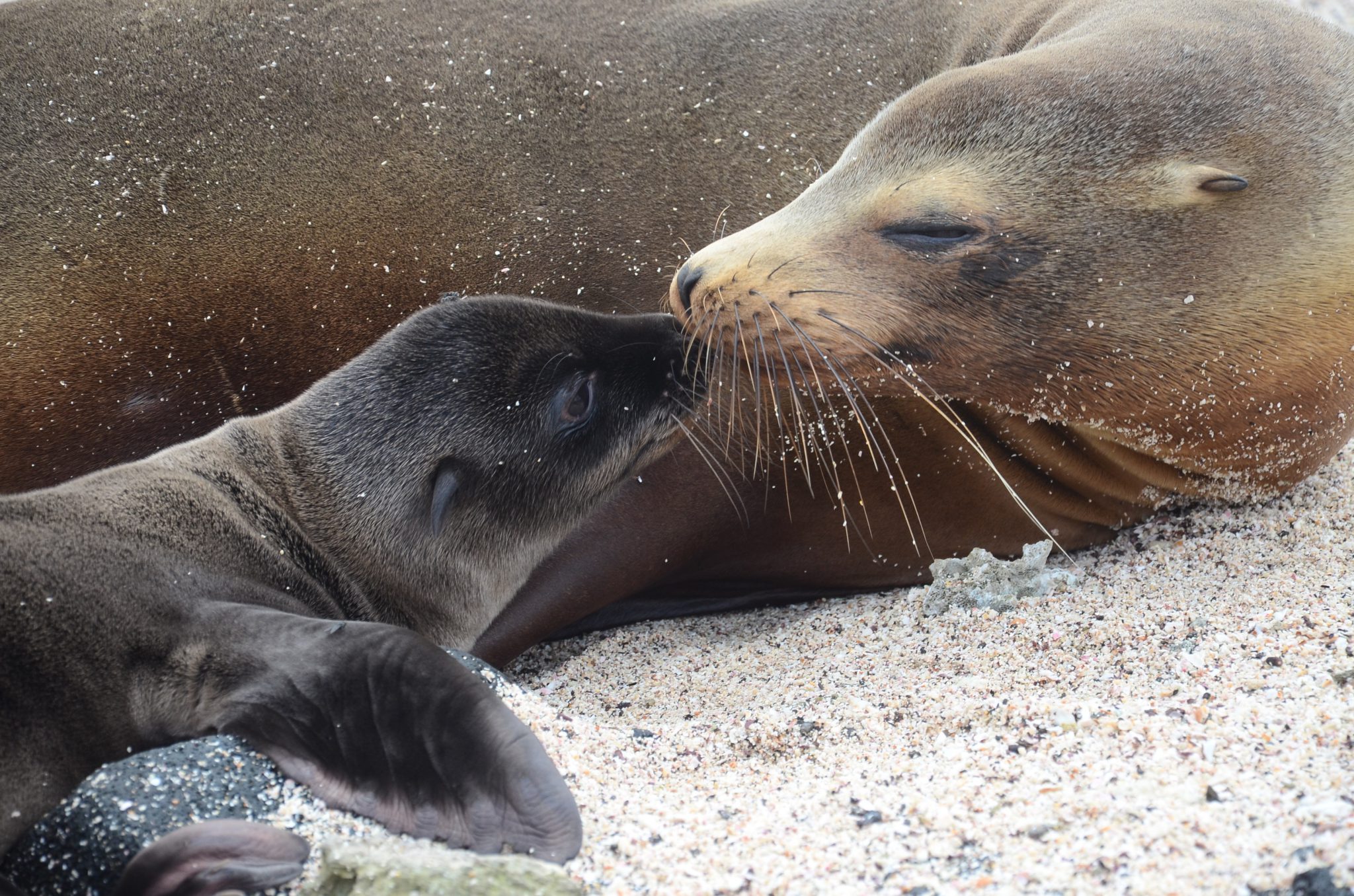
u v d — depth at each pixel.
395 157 17.14
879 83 17.11
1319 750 9.79
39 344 16.97
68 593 11.24
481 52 17.55
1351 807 9.00
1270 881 8.53
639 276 17.00
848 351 13.20
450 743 10.16
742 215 16.88
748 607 17.03
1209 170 12.80
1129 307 13.06
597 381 14.62
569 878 8.98
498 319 14.30
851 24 17.48
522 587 15.73
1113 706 11.15
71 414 17.31
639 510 15.84
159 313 17.08
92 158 17.14
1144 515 16.19
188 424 17.72
